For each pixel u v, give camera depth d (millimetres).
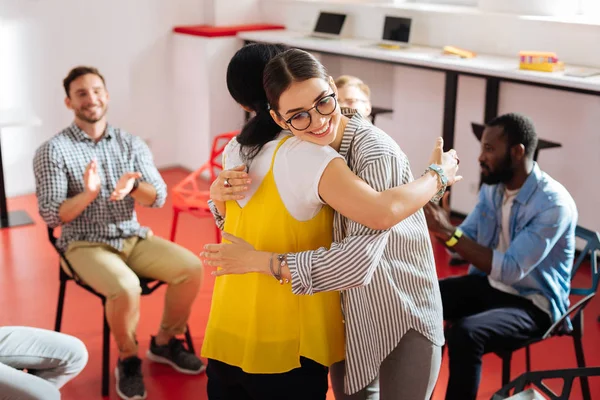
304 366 1796
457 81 4277
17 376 1963
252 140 1715
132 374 2898
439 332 1895
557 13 4219
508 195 2629
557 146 3650
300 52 1583
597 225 4172
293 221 1707
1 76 5012
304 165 1640
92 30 5305
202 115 5590
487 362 3129
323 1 5402
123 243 3029
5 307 3631
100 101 2975
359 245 1623
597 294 3799
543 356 3172
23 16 5008
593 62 3926
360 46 4738
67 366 2164
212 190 1748
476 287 2688
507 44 4316
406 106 5008
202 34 5367
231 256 1697
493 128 2549
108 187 3021
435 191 1678
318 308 1773
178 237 4559
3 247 4375
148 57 5617
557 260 2559
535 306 2541
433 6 4984
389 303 1812
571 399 2828
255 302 1761
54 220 2895
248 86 1699
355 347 1837
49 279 3949
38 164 2924
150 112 5750
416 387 1897
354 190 1592
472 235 2787
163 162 5941
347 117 1782
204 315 3570
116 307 2785
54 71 5215
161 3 5559
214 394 1934
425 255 1854
